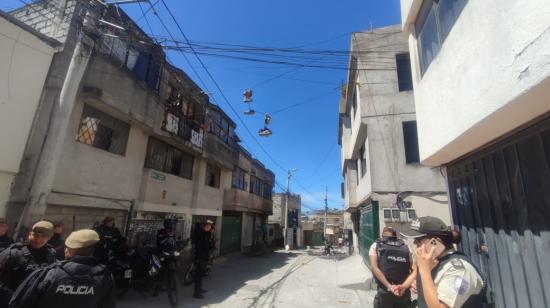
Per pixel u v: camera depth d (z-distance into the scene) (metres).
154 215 10.44
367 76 10.64
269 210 26.05
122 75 8.00
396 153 9.70
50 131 5.57
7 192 5.86
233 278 10.47
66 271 2.26
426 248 2.21
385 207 9.29
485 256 4.03
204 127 13.26
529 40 2.36
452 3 3.86
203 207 13.87
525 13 2.40
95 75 7.16
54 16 7.12
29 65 6.25
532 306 3.06
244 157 20.05
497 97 2.79
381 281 4.03
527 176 3.18
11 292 3.12
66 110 5.70
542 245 2.93
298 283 9.98
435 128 4.38
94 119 7.71
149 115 9.27
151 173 9.98
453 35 3.75
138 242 9.49
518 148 3.33
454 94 3.72
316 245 42.56
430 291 2.00
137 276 6.61
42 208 5.34
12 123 5.91
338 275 11.98
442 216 8.98
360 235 14.91
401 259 4.07
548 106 2.67
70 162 6.93
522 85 2.44
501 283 3.64
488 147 3.89
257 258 18.28
